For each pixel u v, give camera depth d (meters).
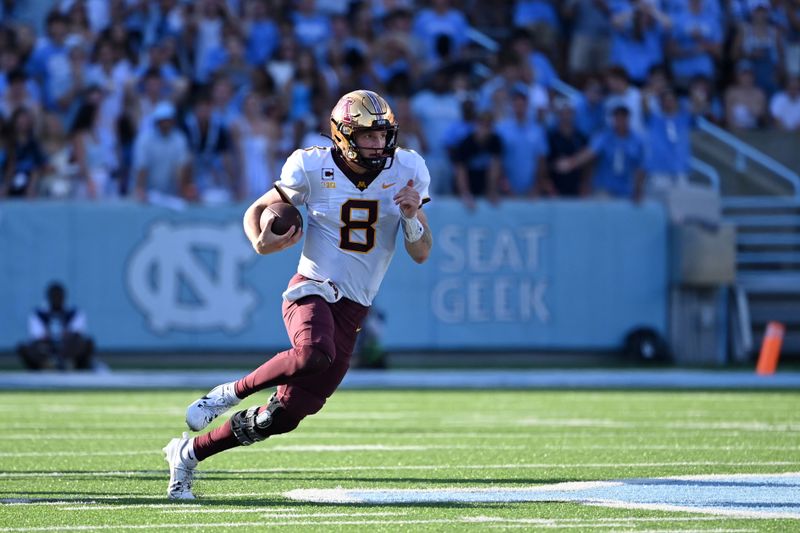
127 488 21.44
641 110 62.25
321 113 58.97
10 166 57.06
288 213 19.56
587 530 17.22
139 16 65.25
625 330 59.88
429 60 65.31
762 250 65.31
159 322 56.81
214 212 57.03
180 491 20.08
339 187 20.31
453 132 58.84
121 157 58.59
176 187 57.09
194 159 57.50
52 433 31.05
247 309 57.31
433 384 48.00
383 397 42.53
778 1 74.38
